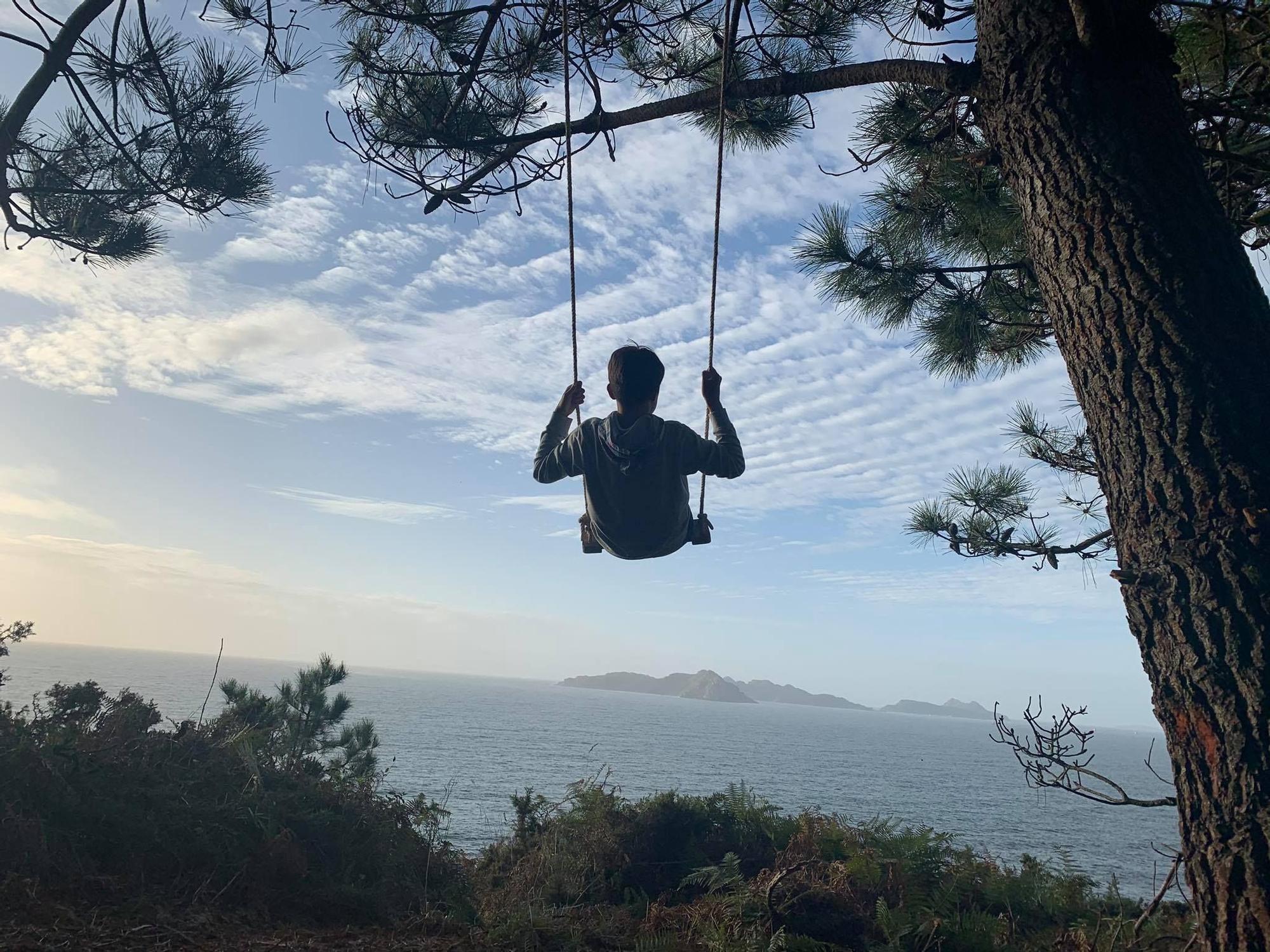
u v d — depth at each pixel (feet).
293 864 20.88
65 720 23.62
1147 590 8.13
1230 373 7.98
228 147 20.67
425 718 564.30
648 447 12.65
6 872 17.07
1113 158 8.82
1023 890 27.09
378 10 16.93
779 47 17.57
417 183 18.04
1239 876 7.13
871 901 24.95
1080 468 20.63
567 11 15.70
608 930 22.70
